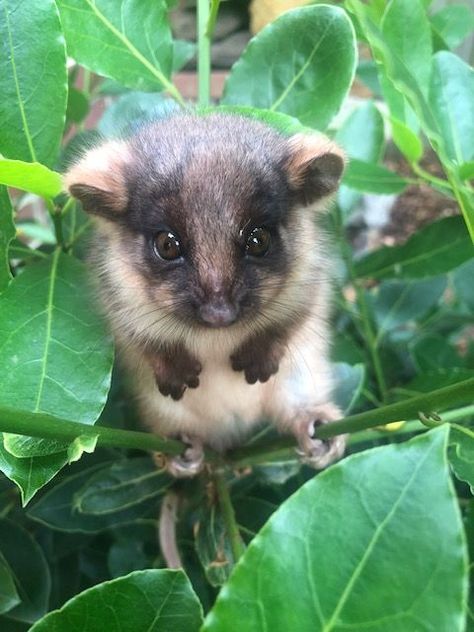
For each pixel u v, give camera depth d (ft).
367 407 0.54
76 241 0.47
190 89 1.07
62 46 0.36
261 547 0.22
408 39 0.39
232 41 1.17
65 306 0.36
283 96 0.43
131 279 0.45
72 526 0.44
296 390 0.49
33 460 0.31
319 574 0.22
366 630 0.21
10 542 0.43
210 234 0.40
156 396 0.48
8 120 0.37
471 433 0.35
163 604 0.25
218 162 0.41
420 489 0.21
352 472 0.22
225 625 0.22
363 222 1.18
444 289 0.56
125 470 0.44
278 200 0.43
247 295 0.42
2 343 0.34
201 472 0.46
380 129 0.53
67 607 0.25
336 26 0.42
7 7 0.36
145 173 0.43
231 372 0.48
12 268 0.50
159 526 0.46
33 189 0.36
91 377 0.34
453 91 0.41
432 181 0.44
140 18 0.44
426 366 0.55
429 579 0.21
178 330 0.46
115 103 0.54
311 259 0.48
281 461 0.46
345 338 0.55
